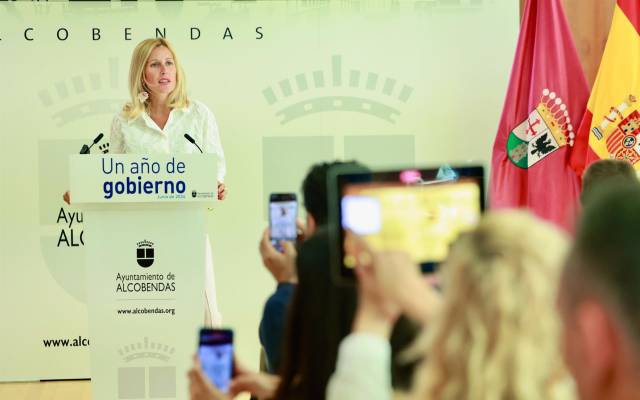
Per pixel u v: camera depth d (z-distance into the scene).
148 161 4.45
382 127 6.76
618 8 6.36
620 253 1.04
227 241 6.72
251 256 6.74
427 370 1.55
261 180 6.72
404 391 1.96
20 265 6.54
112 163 4.43
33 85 6.50
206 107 6.36
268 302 3.11
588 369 1.07
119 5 6.55
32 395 6.27
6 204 6.51
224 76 6.67
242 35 6.66
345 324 2.51
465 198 2.04
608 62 6.34
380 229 1.97
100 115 6.56
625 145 6.32
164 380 4.54
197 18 6.62
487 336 1.49
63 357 6.59
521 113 6.55
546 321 1.47
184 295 4.51
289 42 6.69
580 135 6.41
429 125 6.77
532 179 6.48
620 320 1.03
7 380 6.55
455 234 2.00
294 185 6.74
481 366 1.48
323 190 3.04
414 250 1.98
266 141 6.71
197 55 6.64
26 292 6.55
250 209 6.72
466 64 6.74
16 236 6.53
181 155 4.45
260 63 6.68
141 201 4.45
